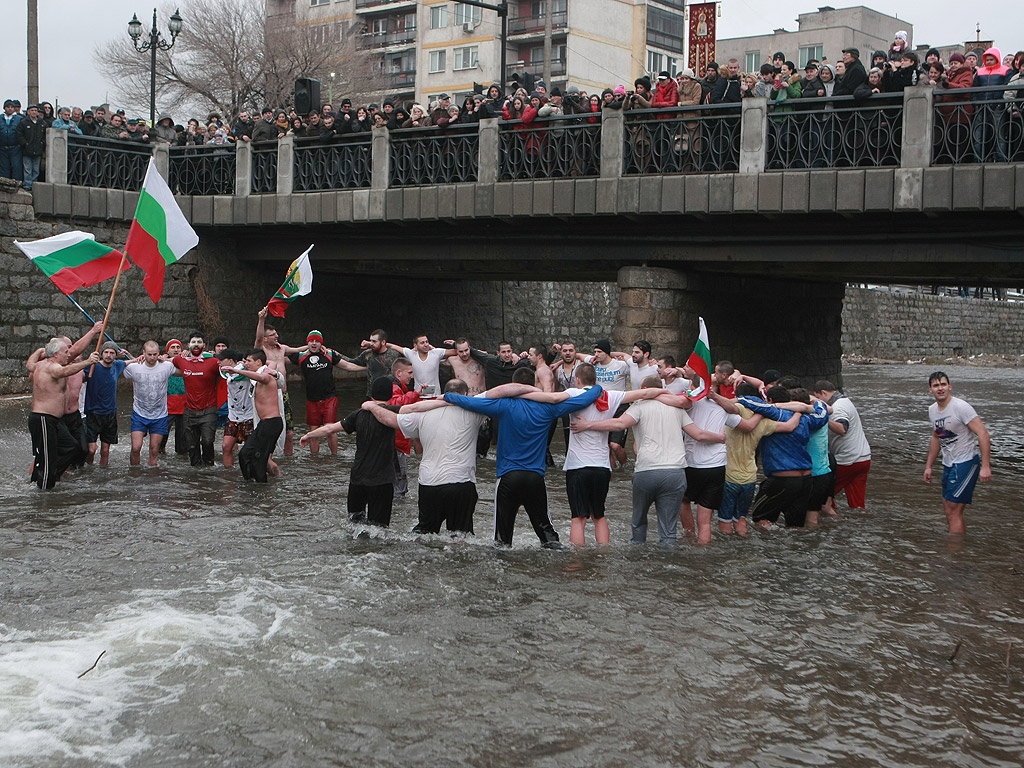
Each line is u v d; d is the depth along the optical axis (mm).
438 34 68500
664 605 7516
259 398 12094
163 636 6672
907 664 6445
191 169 22453
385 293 27625
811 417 10086
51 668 6125
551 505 11312
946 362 48156
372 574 8172
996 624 7223
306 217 20547
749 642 6777
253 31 53844
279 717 5543
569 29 64312
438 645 6621
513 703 5773
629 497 11781
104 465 13164
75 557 8625
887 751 5277
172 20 31516
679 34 71500
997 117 14570
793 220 16906
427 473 9219
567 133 17984
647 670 6270
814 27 69938
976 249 16047
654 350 18391
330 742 5273
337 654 6434
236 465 13383
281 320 24797
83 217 21094
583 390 8977
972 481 9797
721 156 16578
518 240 19719
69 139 20938
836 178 15461
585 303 33875
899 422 20984
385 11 70750
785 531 10023
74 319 21188
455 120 19047
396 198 19406
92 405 13039
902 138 15086
